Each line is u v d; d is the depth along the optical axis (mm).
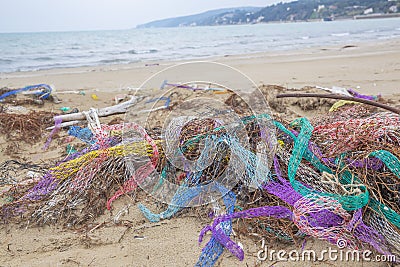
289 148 3191
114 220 2834
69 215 2887
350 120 3227
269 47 21734
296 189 2762
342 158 2896
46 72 12055
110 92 7301
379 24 63719
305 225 2438
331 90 5594
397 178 2637
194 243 2568
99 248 2559
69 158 3691
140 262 2414
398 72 8797
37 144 4461
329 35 34375
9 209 2951
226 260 2398
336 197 2547
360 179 2719
